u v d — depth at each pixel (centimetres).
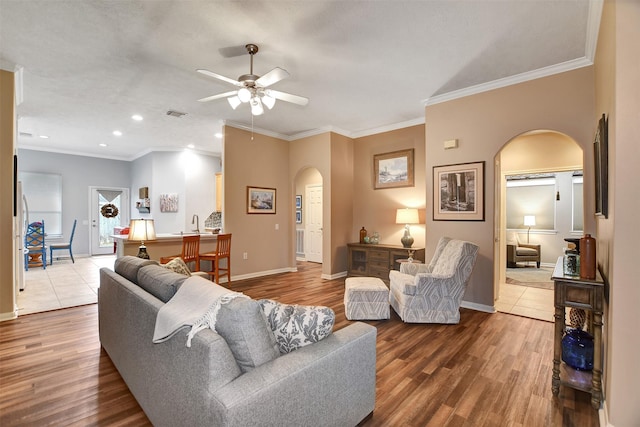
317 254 789
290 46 305
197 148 785
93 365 251
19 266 484
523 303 432
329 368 153
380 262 544
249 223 591
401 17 261
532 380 232
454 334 321
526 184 819
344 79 380
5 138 340
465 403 204
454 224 420
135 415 190
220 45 303
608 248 198
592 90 325
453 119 421
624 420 167
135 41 297
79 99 446
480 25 272
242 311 137
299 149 643
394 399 208
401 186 568
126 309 209
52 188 801
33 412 191
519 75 365
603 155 202
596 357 198
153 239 388
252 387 123
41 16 257
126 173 920
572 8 249
